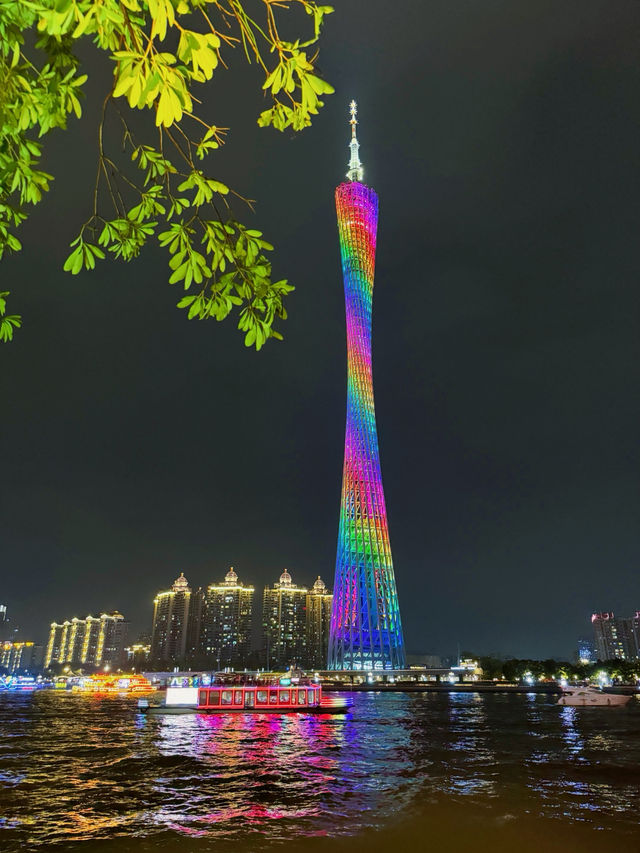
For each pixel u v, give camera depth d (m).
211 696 72.81
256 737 44.97
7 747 39.59
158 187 4.49
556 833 17.48
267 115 4.15
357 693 136.25
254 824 18.75
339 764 31.19
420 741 41.66
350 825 18.59
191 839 17.09
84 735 47.59
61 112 3.99
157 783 26.09
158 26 3.06
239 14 3.40
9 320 5.41
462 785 25.14
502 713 71.44
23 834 17.72
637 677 156.62
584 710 77.00
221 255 4.67
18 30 3.41
